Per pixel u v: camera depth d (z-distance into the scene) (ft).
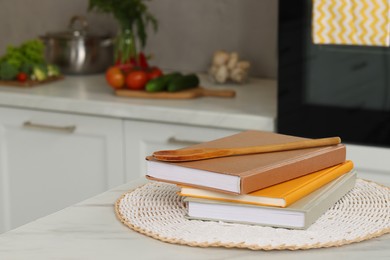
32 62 10.96
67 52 11.51
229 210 3.85
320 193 4.00
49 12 12.69
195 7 11.59
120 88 10.07
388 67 7.92
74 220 4.03
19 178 10.48
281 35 8.32
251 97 9.78
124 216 4.00
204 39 11.65
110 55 11.87
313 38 8.18
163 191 4.46
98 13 12.30
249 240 3.56
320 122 8.37
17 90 10.36
